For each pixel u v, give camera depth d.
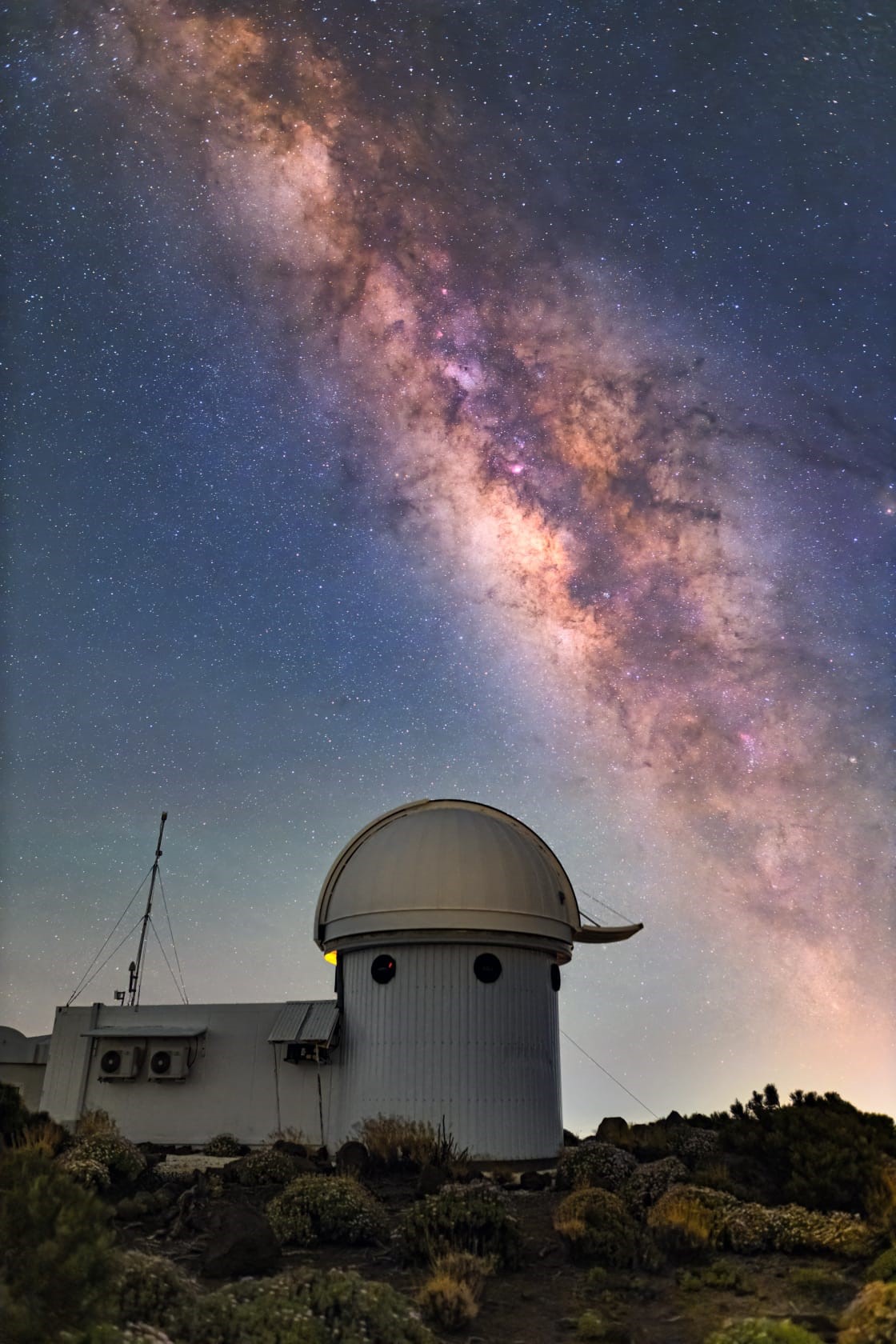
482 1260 10.58
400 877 18.73
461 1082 17.70
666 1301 10.02
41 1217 6.39
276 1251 10.28
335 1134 18.38
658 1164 15.09
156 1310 7.36
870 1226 12.15
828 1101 19.00
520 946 18.69
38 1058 22.38
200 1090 19.34
